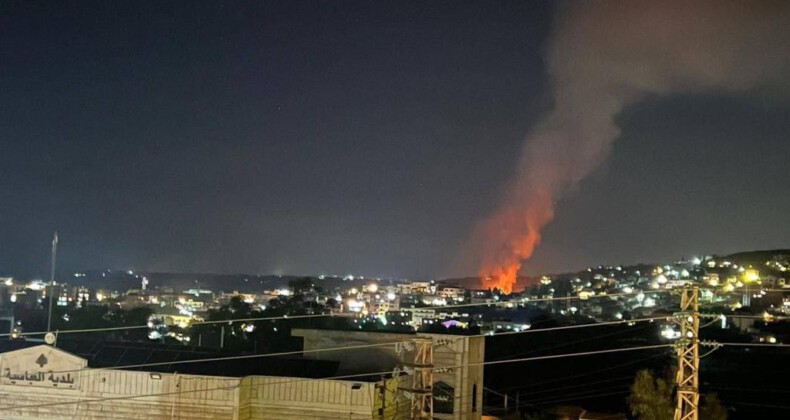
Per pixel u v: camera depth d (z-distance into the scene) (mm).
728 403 86688
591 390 89938
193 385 46250
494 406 81500
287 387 46375
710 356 114688
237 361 51938
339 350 56594
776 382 98375
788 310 142875
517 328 130750
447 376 54812
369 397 45344
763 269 196625
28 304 128000
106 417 46969
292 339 89375
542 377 95562
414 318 142625
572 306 195750
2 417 48062
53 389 47812
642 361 102062
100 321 111688
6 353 48469
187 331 102188
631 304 186750
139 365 48312
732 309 142875
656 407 60219
